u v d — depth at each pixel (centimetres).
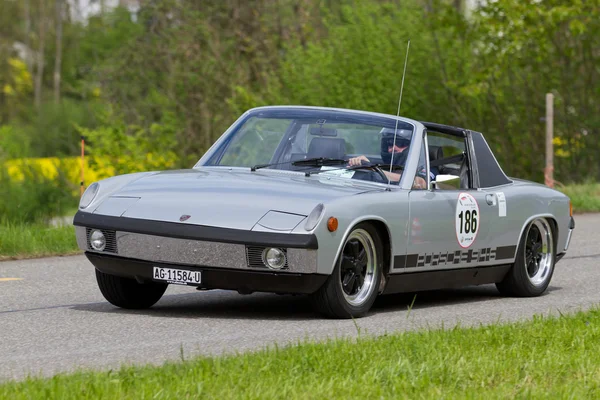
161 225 1961
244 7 9006
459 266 2330
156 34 9050
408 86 8169
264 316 2117
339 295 2028
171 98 8781
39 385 1311
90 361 1612
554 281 2914
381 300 2458
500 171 2514
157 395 1264
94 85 9706
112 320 2031
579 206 5581
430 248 2217
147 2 9125
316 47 8212
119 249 2005
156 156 8038
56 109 9962
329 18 8500
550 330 1847
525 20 7900
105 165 7625
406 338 1716
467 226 2323
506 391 1383
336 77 8056
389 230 2095
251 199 1994
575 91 8362
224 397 1284
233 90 8569
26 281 2648
